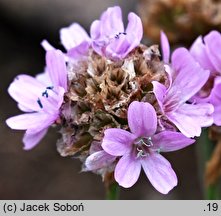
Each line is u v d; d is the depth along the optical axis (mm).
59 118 87
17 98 91
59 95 84
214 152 108
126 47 88
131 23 89
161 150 85
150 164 85
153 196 173
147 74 86
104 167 84
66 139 87
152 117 83
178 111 86
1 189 174
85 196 174
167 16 121
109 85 85
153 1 122
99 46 89
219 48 93
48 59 86
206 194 113
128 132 83
